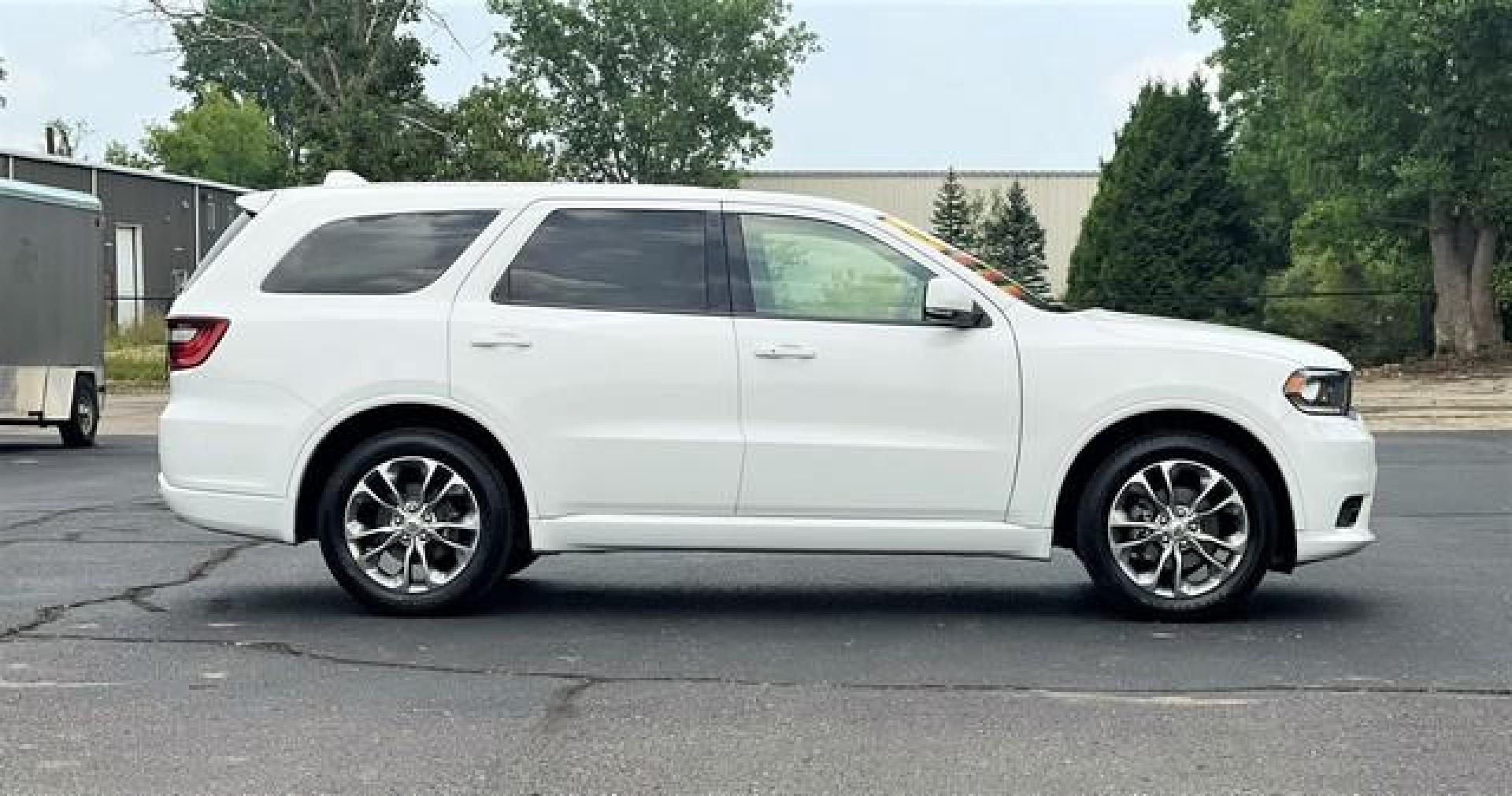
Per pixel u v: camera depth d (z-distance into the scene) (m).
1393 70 35.69
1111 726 6.10
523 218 8.34
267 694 6.61
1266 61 46.19
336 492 8.22
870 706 6.41
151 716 6.23
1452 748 5.80
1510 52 34.47
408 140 40.69
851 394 8.08
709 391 8.09
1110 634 7.90
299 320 8.24
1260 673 7.00
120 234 55.59
